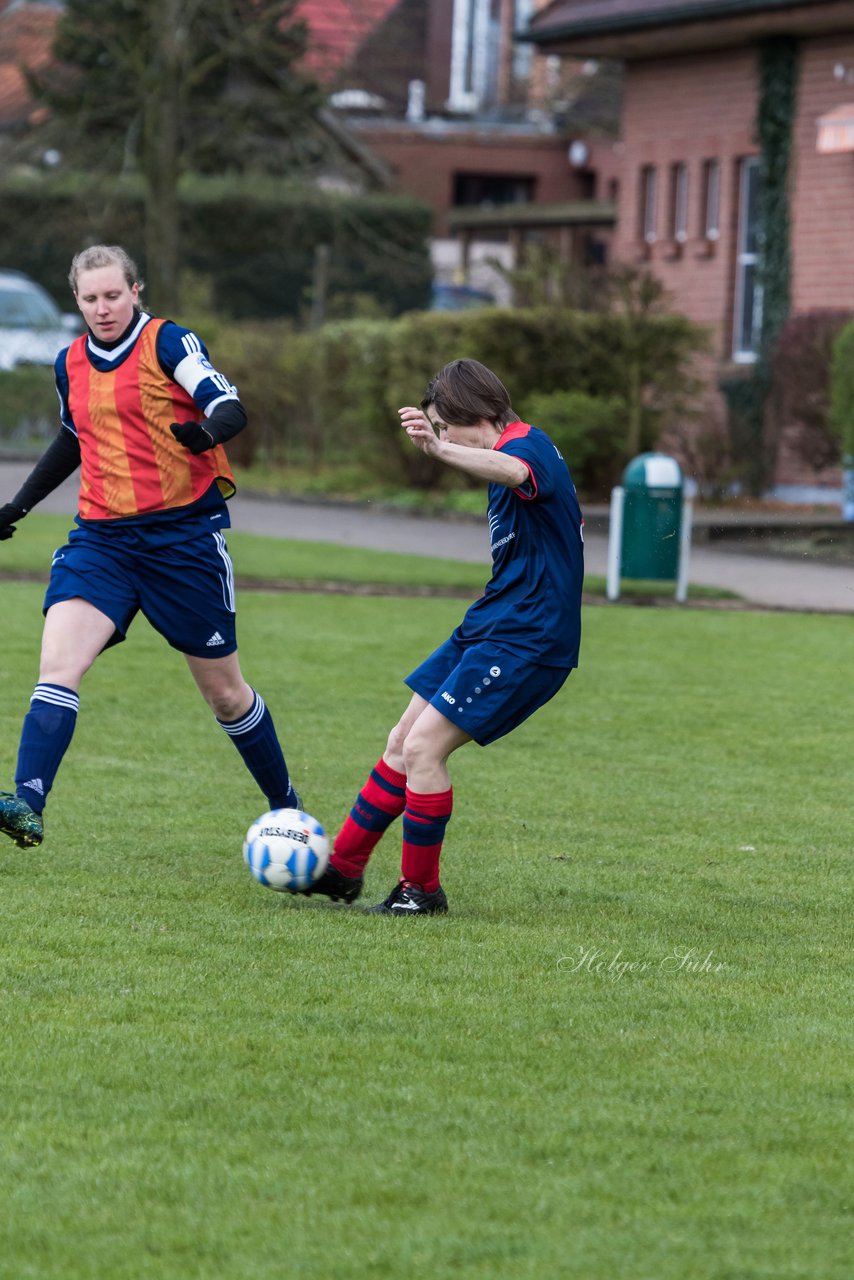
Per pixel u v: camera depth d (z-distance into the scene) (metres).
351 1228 10.47
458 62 189.62
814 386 70.69
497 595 18.20
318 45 91.44
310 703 31.38
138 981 15.34
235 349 86.69
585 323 71.50
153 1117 12.17
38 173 106.44
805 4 72.75
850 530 64.94
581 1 84.62
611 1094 12.83
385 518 70.00
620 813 23.75
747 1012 14.98
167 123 85.88
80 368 18.53
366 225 125.00
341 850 18.62
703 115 82.38
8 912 17.58
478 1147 11.73
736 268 81.81
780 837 22.55
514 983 15.62
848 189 75.12
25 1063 13.15
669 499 48.34
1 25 108.25
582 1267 10.02
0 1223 10.49
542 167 153.12
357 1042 13.84
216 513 18.81
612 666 37.28
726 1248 10.30
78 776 24.84
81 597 18.42
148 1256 10.11
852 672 37.09
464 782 25.58
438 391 18.20
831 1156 11.73
